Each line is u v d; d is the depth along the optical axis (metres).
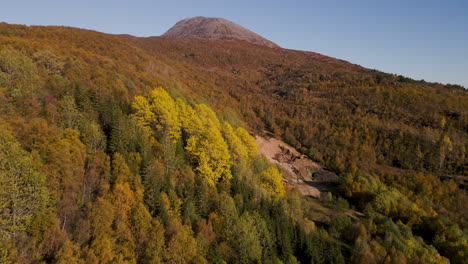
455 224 64.88
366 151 103.38
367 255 47.41
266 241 45.38
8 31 80.38
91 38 96.19
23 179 29.12
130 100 59.28
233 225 43.47
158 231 35.00
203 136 59.41
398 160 100.62
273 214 52.72
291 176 89.44
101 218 31.61
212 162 55.19
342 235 57.28
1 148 29.23
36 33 85.44
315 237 50.47
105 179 37.25
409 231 59.84
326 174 94.25
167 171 47.28
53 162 32.84
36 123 35.66
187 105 71.25
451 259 55.66
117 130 45.03
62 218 30.73
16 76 43.88
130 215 35.25
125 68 76.62
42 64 53.47
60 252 25.91
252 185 58.44
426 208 74.50
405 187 85.69
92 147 41.16
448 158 98.62
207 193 47.88
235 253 41.34
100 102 50.34
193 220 42.34
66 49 70.50
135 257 32.69
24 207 28.16
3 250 23.81
